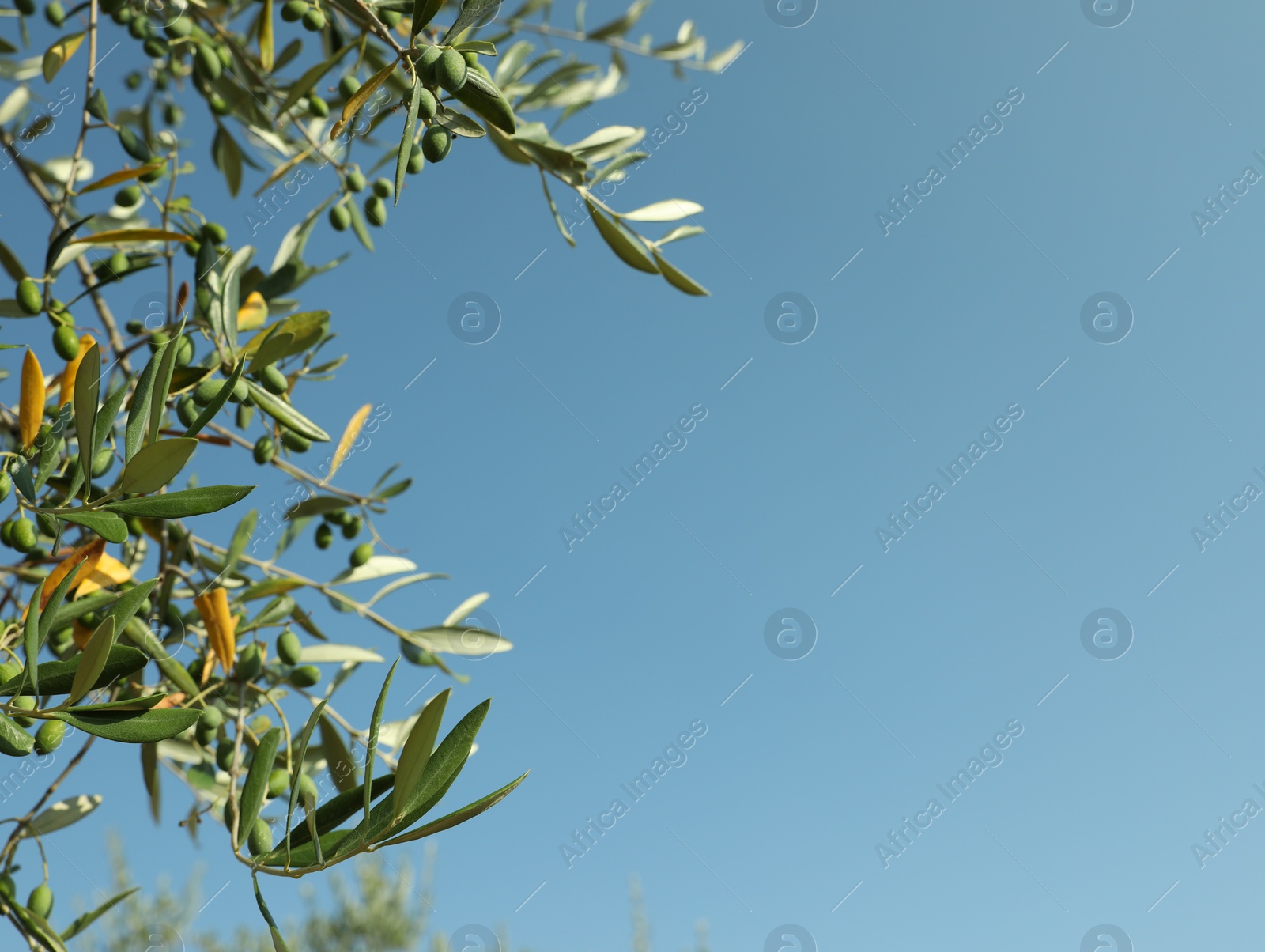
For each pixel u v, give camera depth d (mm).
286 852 636
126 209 1004
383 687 635
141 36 1032
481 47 711
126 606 634
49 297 816
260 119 1091
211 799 927
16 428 890
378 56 1045
